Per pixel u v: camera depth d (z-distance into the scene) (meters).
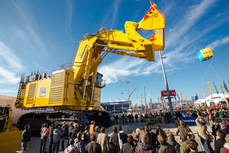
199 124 5.78
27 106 12.45
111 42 9.73
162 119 16.89
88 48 10.51
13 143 7.31
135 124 17.05
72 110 11.02
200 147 6.94
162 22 8.51
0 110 11.16
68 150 3.99
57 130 6.93
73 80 11.33
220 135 4.19
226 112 13.34
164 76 18.05
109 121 12.47
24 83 13.77
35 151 7.63
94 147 4.05
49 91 11.35
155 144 5.27
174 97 27.22
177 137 8.90
